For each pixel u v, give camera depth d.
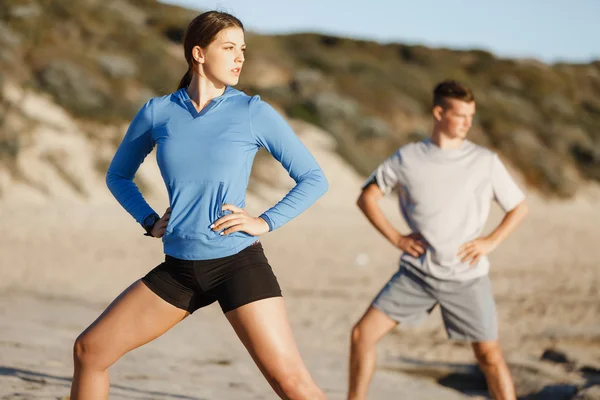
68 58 28.81
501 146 41.59
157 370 6.00
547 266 16.67
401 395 6.24
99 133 25.72
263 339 2.89
